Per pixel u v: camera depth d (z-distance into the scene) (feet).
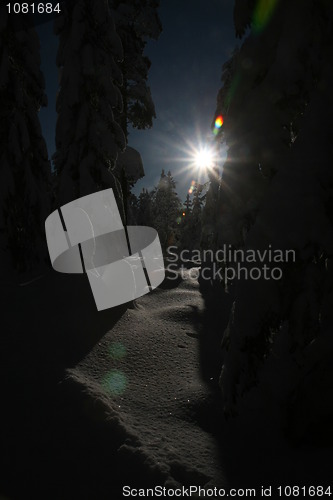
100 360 22.72
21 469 13.71
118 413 16.74
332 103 13.19
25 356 21.52
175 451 14.64
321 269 13.10
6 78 31.12
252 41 16.06
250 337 13.52
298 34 14.14
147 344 25.71
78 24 33.58
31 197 33.24
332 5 13.75
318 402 14.71
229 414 14.21
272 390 17.66
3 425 15.85
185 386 20.67
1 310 26.66
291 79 14.11
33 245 33.81
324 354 15.10
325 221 12.66
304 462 14.06
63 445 14.90
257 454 14.97
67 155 35.14
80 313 27.89
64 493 12.75
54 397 17.75
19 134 32.48
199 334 29.30
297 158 13.32
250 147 15.46
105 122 34.71
